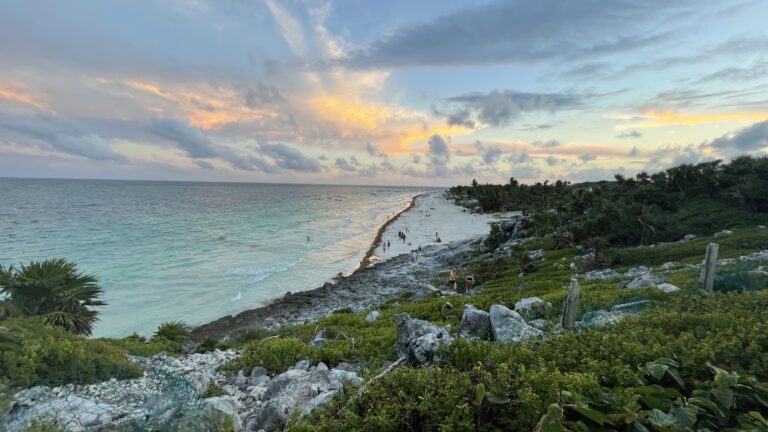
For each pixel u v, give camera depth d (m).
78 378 7.48
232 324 32.97
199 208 143.12
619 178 90.31
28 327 8.66
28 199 158.25
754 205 47.28
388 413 4.55
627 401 4.32
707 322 7.43
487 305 20.03
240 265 55.47
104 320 32.38
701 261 28.91
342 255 67.38
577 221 62.12
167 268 50.97
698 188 60.75
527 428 4.23
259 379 9.80
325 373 8.58
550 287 29.08
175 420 5.93
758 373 4.95
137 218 104.00
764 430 3.76
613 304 14.09
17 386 6.61
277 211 143.88
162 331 22.14
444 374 5.40
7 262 48.00
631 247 45.66
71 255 54.78
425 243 80.81
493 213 142.25
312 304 39.84
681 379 4.95
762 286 14.33
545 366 5.98
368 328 17.81
